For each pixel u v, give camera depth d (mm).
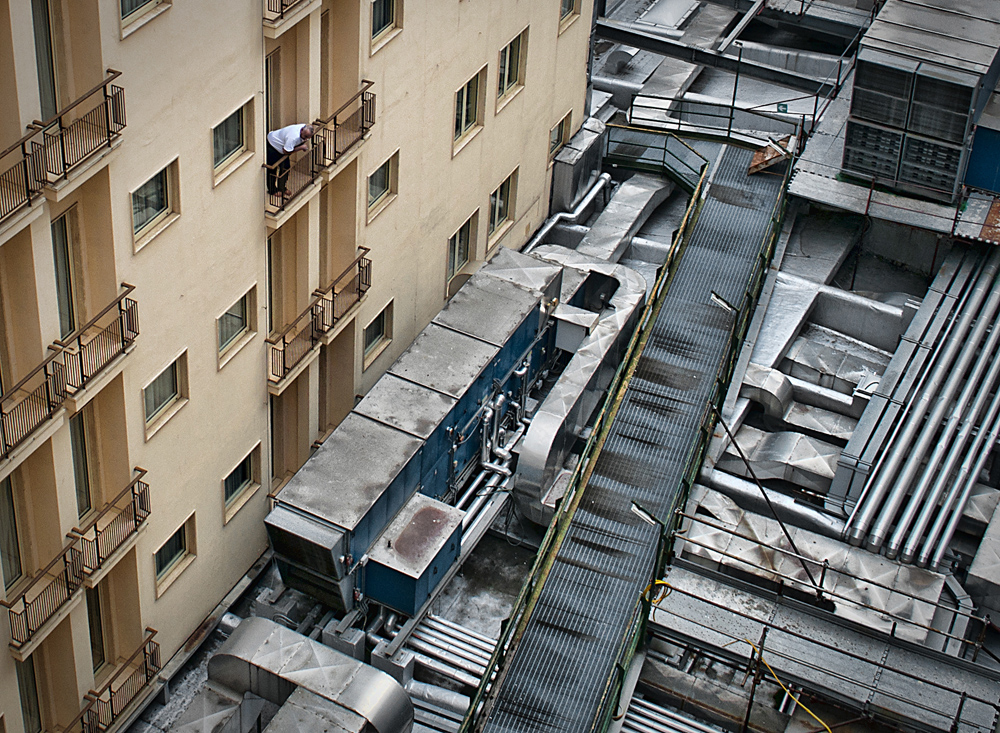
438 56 36438
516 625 32781
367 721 29531
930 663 34188
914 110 43656
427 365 36875
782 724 33500
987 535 37656
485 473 38469
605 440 37281
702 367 39750
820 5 56594
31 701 30141
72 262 27156
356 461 34156
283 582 34219
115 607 31281
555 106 45406
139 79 26047
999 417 40406
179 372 30469
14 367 26391
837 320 44562
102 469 29578
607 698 30859
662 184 48500
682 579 35594
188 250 29172
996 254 44500
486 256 43469
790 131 52500
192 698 32812
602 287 43500
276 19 29141
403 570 33125
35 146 24000
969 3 45625
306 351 34250
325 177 32281
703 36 57344
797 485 40125
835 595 34000
